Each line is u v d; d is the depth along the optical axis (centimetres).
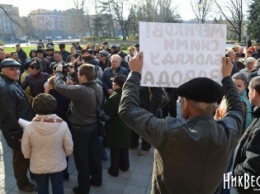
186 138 144
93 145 374
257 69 575
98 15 5291
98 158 382
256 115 226
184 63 186
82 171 357
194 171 147
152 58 186
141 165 464
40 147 295
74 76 429
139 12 4716
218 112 256
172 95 604
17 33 6769
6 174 423
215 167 149
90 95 340
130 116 155
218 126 152
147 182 409
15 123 332
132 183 405
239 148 232
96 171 386
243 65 660
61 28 9512
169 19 4425
